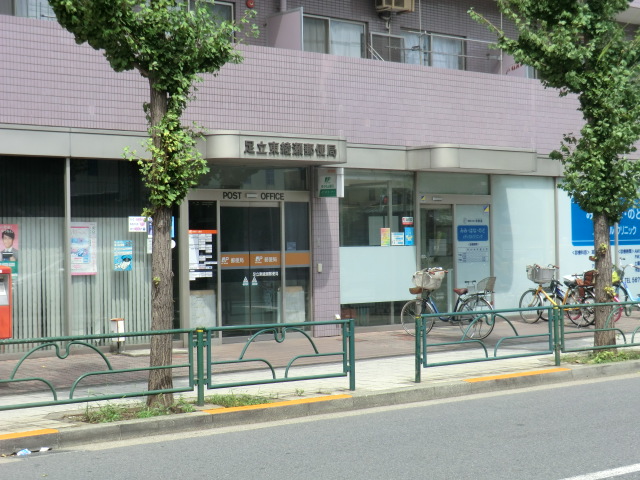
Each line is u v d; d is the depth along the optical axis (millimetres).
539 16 12719
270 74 14898
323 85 15555
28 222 12891
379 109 16250
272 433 8180
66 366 8984
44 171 13016
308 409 9219
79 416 8461
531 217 18938
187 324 14023
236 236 14805
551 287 18031
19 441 7461
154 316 8883
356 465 6738
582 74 12602
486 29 19141
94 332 13461
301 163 14820
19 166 12805
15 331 12734
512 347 12156
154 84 8734
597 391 10438
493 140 17891
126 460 7074
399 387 10211
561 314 12062
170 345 8945
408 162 16547
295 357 9742
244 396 9375
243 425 8672
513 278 18594
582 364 12125
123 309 13750
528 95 18500
